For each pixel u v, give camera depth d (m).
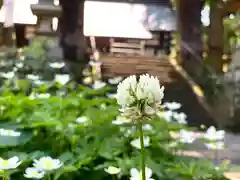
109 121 0.22
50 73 0.49
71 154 0.17
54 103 0.25
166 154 0.19
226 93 0.70
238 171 0.22
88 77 0.68
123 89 0.12
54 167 0.14
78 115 0.25
